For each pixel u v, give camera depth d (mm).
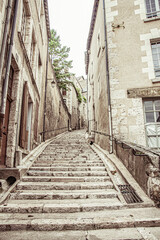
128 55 7660
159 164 3629
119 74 7527
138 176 4332
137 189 4066
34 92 8094
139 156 4281
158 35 7602
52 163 6137
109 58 7785
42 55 10359
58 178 4766
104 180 4820
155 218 2902
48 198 3828
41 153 7414
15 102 5230
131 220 2840
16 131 5215
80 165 5918
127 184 4473
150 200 3561
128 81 7383
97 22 10953
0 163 4453
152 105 7145
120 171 5078
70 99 25766
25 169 5070
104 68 8508
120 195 3859
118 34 7996
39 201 3662
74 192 4059
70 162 6258
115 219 2885
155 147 6699
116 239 2420
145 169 3887
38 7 9016
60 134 16281
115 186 4320
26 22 6961
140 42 7691
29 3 6656
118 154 6227
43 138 10102
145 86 7195
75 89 30250
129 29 7941
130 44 7766
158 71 7434
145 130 6922
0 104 4016
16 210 3246
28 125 7477
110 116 7273
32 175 5039
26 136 6727
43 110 10633
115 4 8375
